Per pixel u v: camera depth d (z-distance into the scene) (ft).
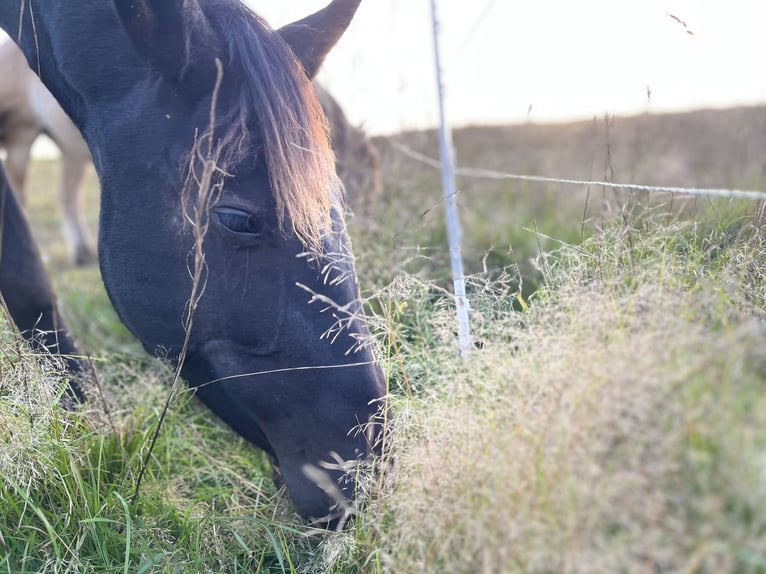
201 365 5.93
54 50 6.34
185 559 5.46
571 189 16.99
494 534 3.61
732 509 2.95
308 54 6.41
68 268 17.87
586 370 3.93
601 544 3.14
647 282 4.80
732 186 14.82
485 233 13.99
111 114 5.93
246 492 6.68
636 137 18.21
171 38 5.34
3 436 5.62
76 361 7.72
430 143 14.80
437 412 4.79
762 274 5.45
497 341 4.95
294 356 5.40
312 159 5.30
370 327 6.84
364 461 5.29
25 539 5.26
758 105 14.75
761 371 3.36
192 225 5.54
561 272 5.69
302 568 5.45
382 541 4.61
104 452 6.29
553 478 3.46
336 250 5.47
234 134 5.28
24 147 18.42
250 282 5.42
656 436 3.27
